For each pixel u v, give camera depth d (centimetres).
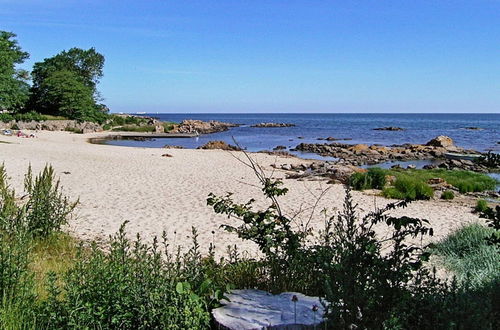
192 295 367
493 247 766
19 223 540
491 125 11975
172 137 6600
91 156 2814
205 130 8319
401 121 16000
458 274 709
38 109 8000
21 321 367
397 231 392
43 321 371
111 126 8050
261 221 528
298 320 374
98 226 1062
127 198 1472
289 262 521
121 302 364
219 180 2017
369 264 347
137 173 2119
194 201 1463
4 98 6175
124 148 3797
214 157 3259
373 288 339
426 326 353
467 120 17288
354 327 318
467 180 2281
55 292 383
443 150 4341
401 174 2239
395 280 345
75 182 1747
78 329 348
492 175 2898
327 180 2147
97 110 8556
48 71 8544
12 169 1947
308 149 4719
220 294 414
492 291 427
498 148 4941
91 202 1371
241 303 415
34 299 414
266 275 530
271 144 5559
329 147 4638
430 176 2417
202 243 940
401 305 334
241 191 1723
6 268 416
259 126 11100
